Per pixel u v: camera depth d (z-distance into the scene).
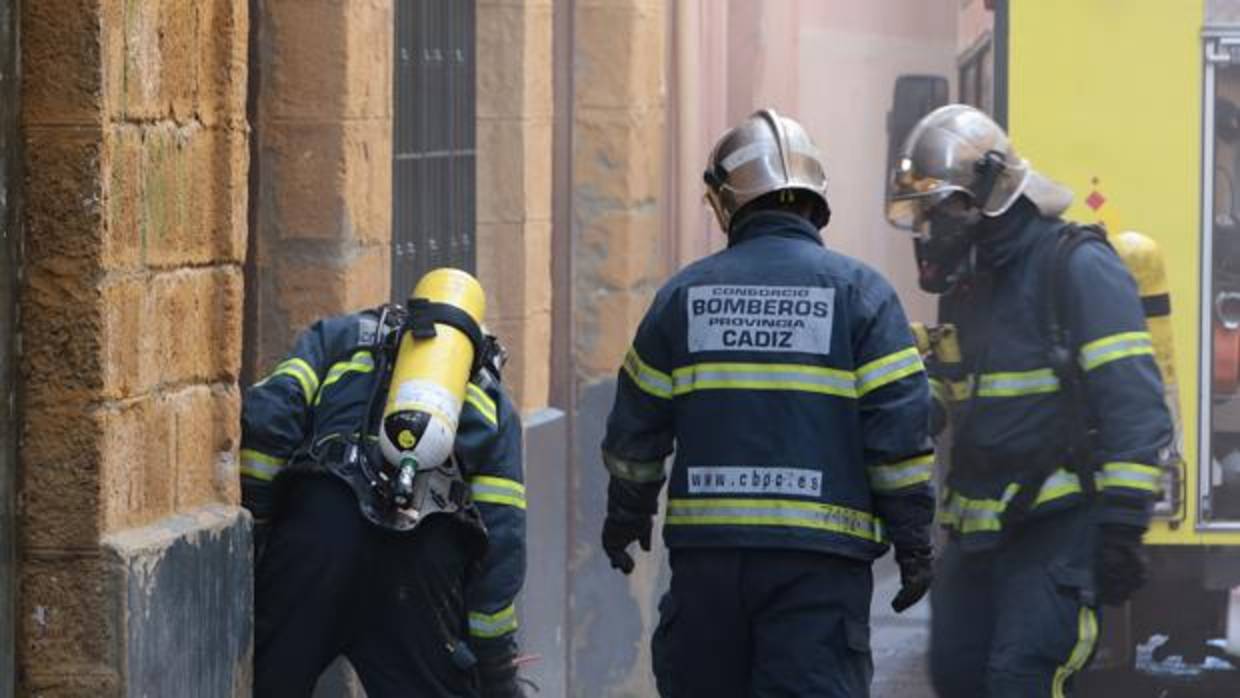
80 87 7.35
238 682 8.21
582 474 14.65
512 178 13.33
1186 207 13.19
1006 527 10.26
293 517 8.45
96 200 7.37
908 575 8.62
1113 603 10.23
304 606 8.39
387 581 8.42
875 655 16.00
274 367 10.45
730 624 8.65
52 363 7.41
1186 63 13.16
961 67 16.12
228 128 8.19
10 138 7.35
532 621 13.59
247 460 8.52
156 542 7.61
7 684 7.40
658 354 8.81
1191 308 13.16
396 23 11.89
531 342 13.59
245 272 10.42
